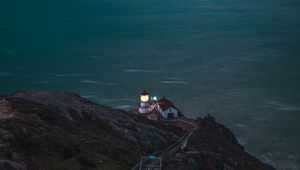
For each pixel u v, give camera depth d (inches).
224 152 3004.4
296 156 4160.9
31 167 1473.9
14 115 1940.2
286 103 5876.0
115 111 2933.1
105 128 2345.0
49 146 1689.2
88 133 2085.4
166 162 1998.0
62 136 1855.3
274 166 3937.0
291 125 5014.8
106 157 1831.9
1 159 1430.9
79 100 2827.3
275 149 4335.6
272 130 4862.2
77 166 1614.2
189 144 2691.9
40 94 2586.1
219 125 4185.5
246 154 3472.0
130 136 2342.5
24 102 2223.2
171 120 3708.2
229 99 6087.6
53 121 2048.5
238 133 4793.3
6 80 7490.2
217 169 2394.2
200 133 3255.4
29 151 1588.3
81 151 1753.2
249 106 5757.9
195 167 2196.1
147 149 2327.8
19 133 1660.9
